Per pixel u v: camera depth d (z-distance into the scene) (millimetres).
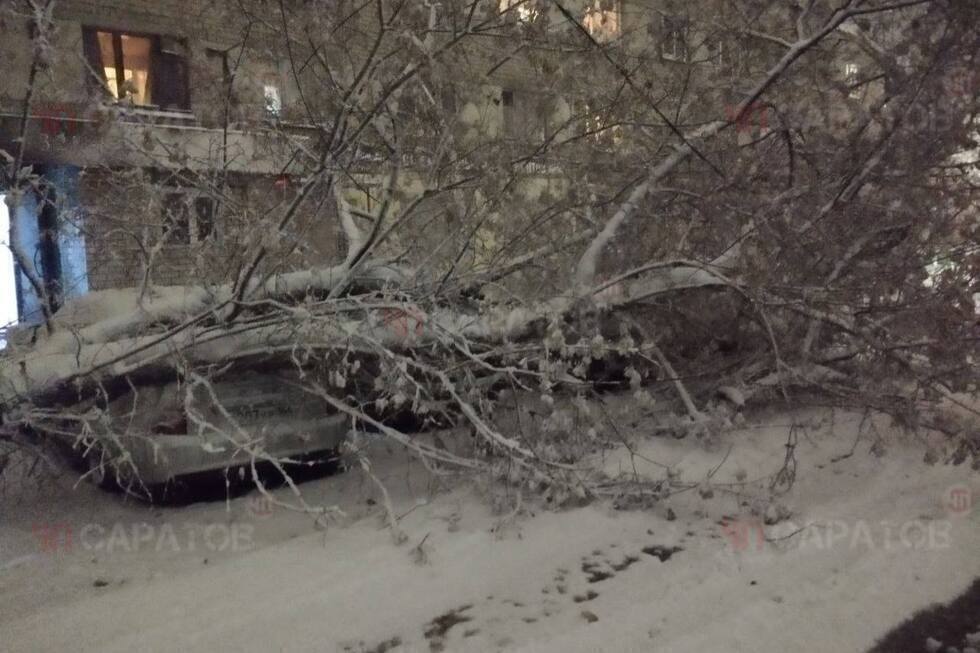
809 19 6125
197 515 5168
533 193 6168
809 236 5969
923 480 5863
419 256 5969
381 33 4816
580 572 4332
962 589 4215
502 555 4434
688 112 6527
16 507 5340
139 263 5590
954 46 5695
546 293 5906
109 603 3775
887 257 6125
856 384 6277
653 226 6316
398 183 5738
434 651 3500
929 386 5797
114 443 4871
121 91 5602
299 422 5309
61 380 4891
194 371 4734
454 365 5055
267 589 3941
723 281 5695
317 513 4387
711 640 3555
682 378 6203
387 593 3949
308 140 5707
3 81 5152
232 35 6328
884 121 5938
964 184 6230
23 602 3941
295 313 4762
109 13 11367
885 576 4301
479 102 6152
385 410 5910
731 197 6055
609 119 6461
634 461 5758
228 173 5895
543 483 5254
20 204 5414
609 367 6418
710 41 6527
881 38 6160
